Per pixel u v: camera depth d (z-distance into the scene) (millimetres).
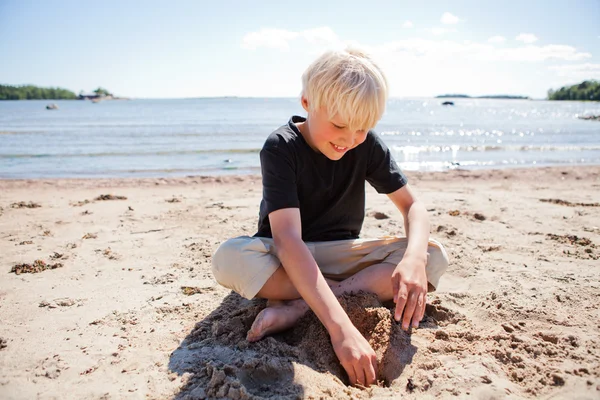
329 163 1930
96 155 10617
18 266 2744
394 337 1736
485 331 1869
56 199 5215
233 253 1820
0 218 4145
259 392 1482
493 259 2838
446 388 1476
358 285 1962
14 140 14445
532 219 3941
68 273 2688
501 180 6812
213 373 1502
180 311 2152
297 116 2080
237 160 9867
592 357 1620
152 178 6957
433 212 4234
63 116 33656
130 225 3850
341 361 1563
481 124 27297
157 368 1634
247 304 2195
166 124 23734
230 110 50000
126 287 2463
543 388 1465
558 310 2047
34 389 1507
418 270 1783
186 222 3941
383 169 2070
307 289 1643
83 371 1620
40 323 2021
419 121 30750
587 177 7027
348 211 2080
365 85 1576
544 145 13914
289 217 1753
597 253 2934
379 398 1425
